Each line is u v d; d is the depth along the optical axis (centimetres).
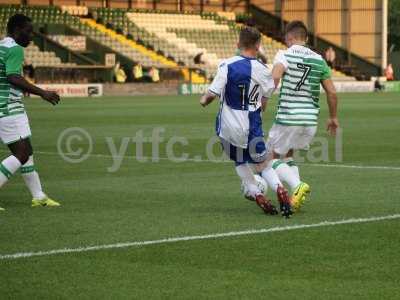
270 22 12375
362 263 1501
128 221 1938
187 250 1612
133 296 1308
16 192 2445
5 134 2133
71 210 2108
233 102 2012
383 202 2186
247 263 1505
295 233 1767
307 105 2112
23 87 2072
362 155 3375
